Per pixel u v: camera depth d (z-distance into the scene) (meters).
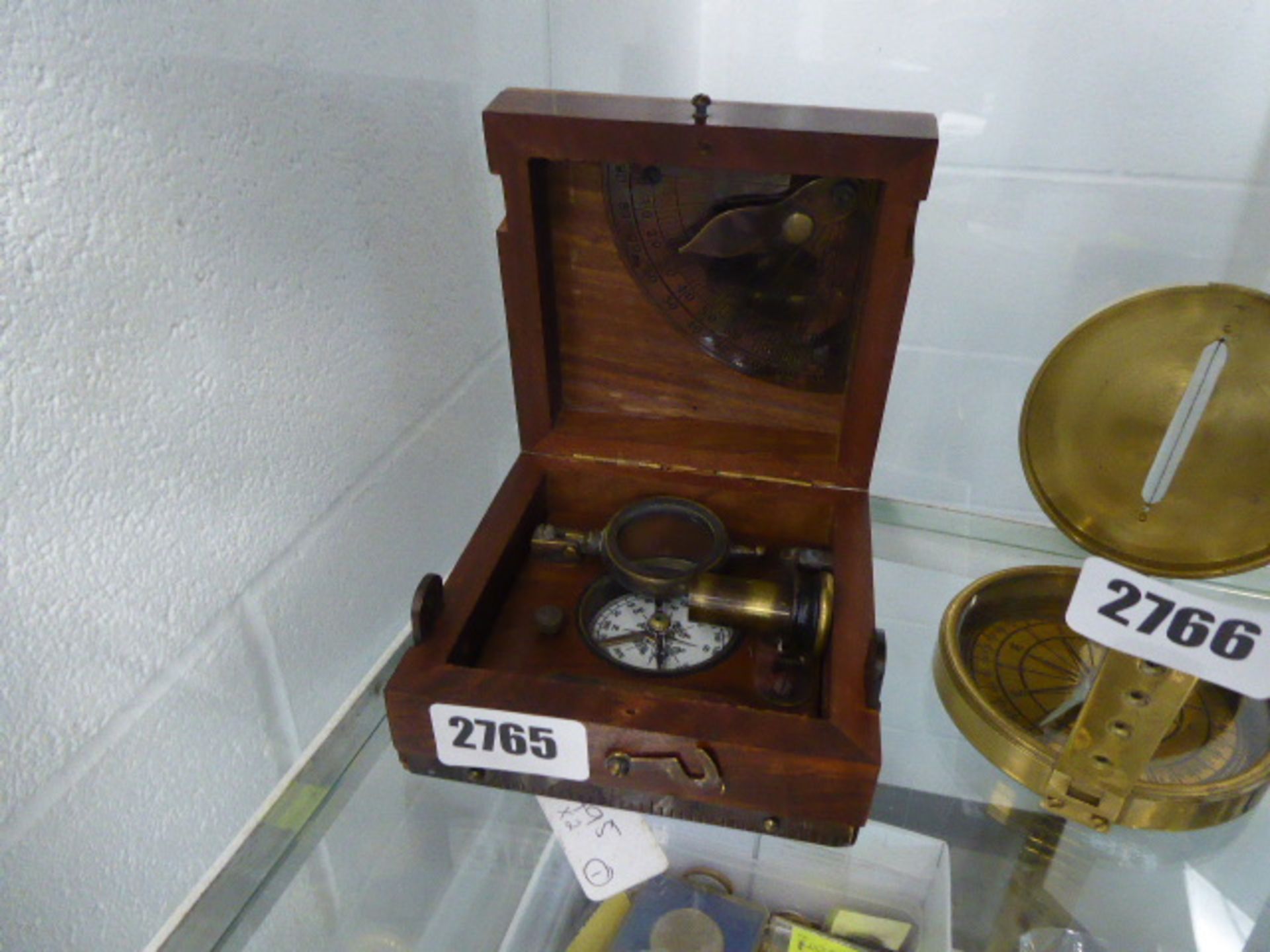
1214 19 0.87
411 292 0.73
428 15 0.69
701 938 0.71
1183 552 0.75
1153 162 0.95
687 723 0.55
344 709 0.72
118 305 0.46
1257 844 0.67
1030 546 0.92
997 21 0.92
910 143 0.58
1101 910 0.68
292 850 0.64
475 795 0.77
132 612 0.50
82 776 0.48
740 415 0.80
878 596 0.85
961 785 0.71
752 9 0.98
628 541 0.76
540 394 0.77
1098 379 0.71
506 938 0.75
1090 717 0.59
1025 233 1.02
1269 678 0.52
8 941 0.45
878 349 0.68
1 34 0.38
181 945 0.57
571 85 0.95
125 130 0.45
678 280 0.73
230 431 0.55
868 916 0.72
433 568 0.84
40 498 0.43
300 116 0.57
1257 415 0.68
